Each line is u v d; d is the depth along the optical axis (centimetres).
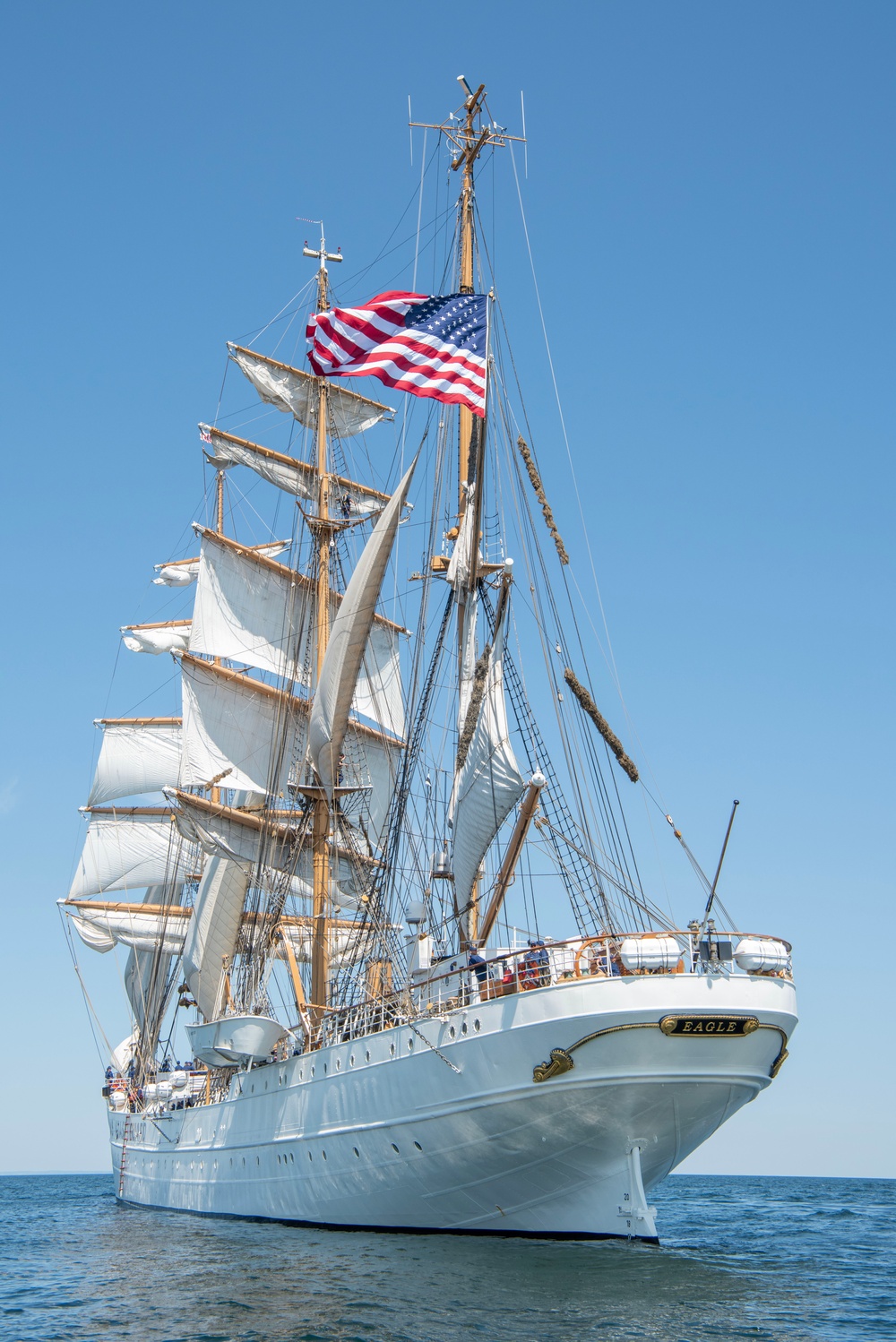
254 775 6556
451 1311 2656
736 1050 3150
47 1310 3022
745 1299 2827
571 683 3803
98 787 8250
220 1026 4725
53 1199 10300
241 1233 4431
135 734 8369
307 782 5881
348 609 5416
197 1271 3462
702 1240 4419
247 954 5909
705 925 3250
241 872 6319
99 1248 4400
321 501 6644
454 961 4016
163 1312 2836
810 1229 5069
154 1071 7669
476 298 4591
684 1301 2769
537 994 3222
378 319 4519
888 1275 3344
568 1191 3397
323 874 5516
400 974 4694
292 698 6431
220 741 6519
